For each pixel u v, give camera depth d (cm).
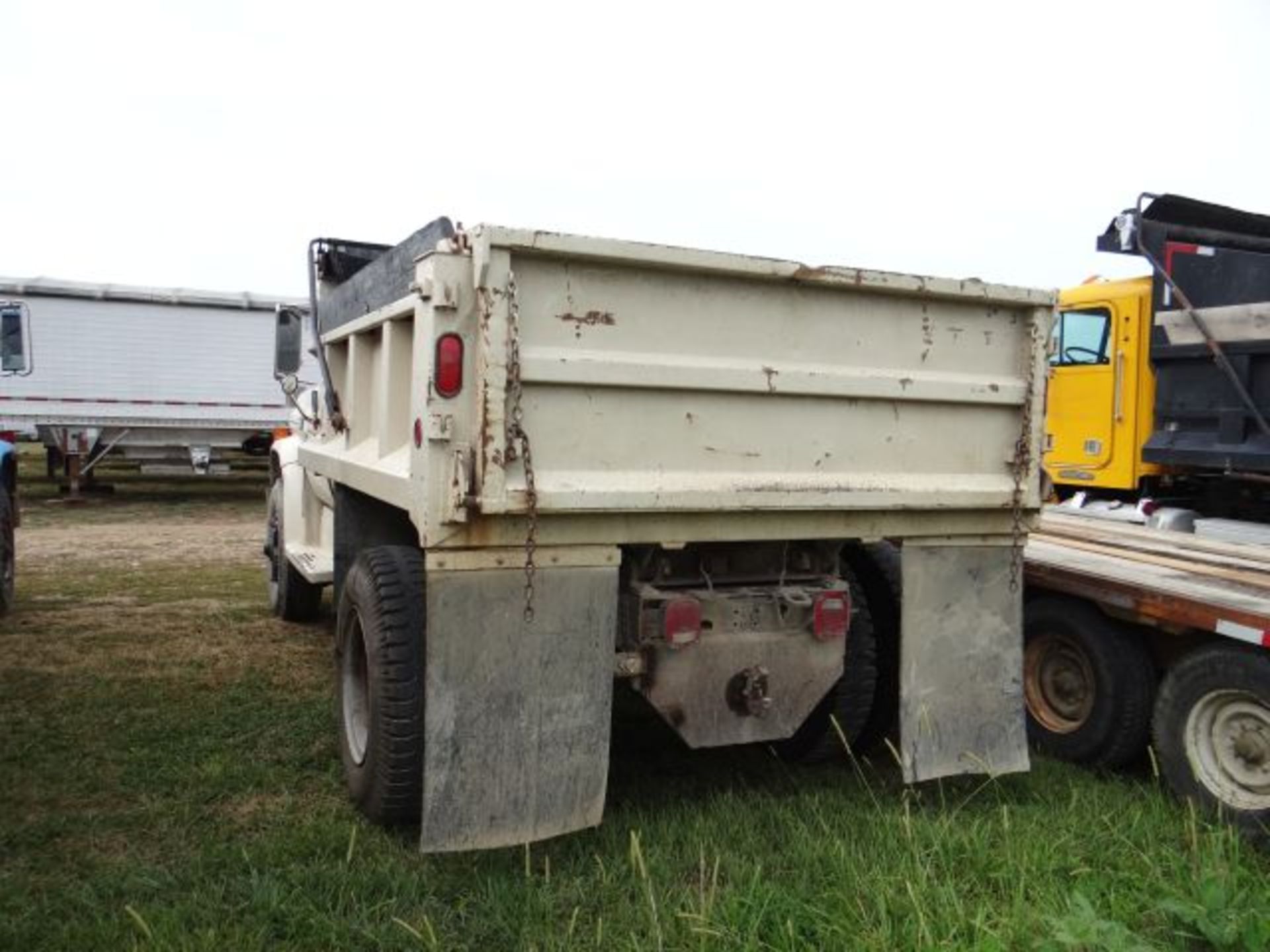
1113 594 403
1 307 1556
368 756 340
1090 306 828
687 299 323
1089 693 425
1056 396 859
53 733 447
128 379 1623
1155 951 255
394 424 381
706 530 332
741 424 335
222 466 1750
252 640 635
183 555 1024
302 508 667
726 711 351
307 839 337
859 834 341
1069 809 368
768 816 360
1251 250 788
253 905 293
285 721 470
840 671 368
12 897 297
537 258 299
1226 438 720
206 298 1647
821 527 352
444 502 295
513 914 288
